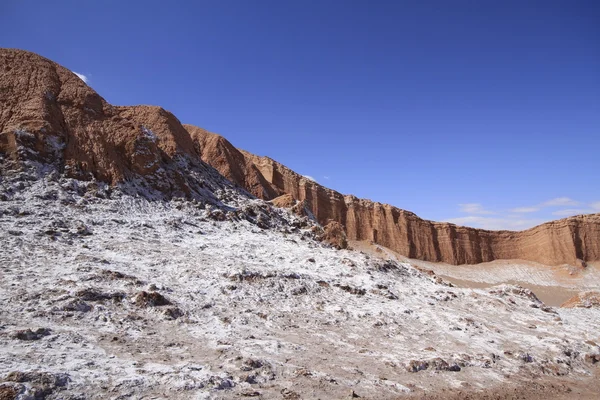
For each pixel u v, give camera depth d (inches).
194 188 1354.6
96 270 617.9
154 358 394.0
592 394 513.3
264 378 382.9
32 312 451.2
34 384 289.4
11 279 536.1
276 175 3415.4
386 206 4079.7
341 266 972.6
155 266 717.9
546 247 4178.2
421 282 1047.0
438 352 558.6
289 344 498.6
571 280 3720.5
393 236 3858.3
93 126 1167.0
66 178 995.9
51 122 1080.8
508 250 4328.3
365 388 399.2
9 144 968.3
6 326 403.5
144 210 1048.8
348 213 3821.4
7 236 690.8
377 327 636.7
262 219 1350.9
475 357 560.1
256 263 852.6
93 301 512.1
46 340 386.9
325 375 412.8
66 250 700.0
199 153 2220.7
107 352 388.5
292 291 729.6
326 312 672.4
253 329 541.0
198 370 371.9
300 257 991.0
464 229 4254.4
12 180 898.1
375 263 1047.0
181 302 578.9
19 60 1205.1
